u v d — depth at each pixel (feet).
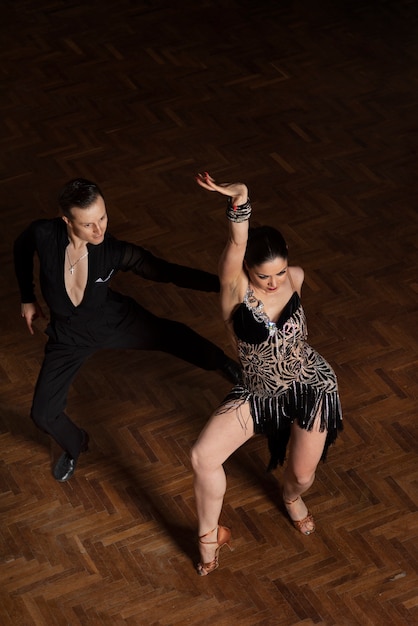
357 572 15.40
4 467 17.13
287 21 28.07
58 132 24.48
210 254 20.92
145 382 18.42
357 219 21.57
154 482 16.81
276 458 14.92
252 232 12.92
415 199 22.00
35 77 26.37
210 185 12.29
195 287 15.29
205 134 24.20
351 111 24.71
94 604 15.20
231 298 13.26
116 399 18.15
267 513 16.28
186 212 21.97
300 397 13.79
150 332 16.29
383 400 17.84
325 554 15.66
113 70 26.48
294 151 23.54
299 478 14.65
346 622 14.80
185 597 15.24
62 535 16.11
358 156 23.30
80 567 15.67
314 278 20.25
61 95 25.70
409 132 23.95
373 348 18.76
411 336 18.97
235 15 28.40
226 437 13.84
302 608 15.01
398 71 26.00
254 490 16.62
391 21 27.89
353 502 16.33
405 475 16.66
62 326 15.70
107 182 22.90
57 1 29.27
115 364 18.74
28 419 17.93
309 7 28.60
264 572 15.48
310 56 26.68
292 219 21.66
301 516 15.83
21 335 19.39
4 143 24.21
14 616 15.10
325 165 23.08
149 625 14.92
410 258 20.58
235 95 25.40
